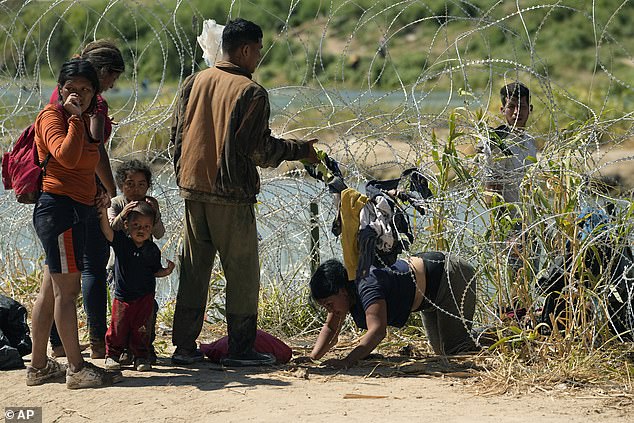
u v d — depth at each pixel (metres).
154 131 14.50
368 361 11.42
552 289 11.40
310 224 13.83
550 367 10.67
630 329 10.92
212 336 13.43
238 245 10.98
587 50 83.75
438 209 12.23
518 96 13.05
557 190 11.51
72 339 10.20
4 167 10.34
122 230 10.98
